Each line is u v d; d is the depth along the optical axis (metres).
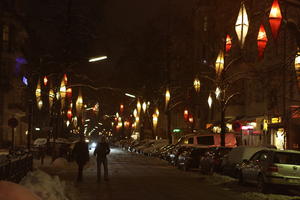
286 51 34.88
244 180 19.75
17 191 6.77
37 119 62.81
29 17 44.69
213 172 25.94
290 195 18.03
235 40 46.19
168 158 39.41
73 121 67.31
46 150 42.88
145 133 83.56
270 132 39.25
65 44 43.22
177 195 16.36
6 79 52.06
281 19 14.22
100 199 15.02
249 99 45.28
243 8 15.71
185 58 59.41
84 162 21.23
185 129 73.31
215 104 54.34
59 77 40.75
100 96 61.91
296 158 17.61
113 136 126.44
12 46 52.88
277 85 37.75
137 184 20.27
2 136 52.56
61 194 13.57
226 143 38.12
